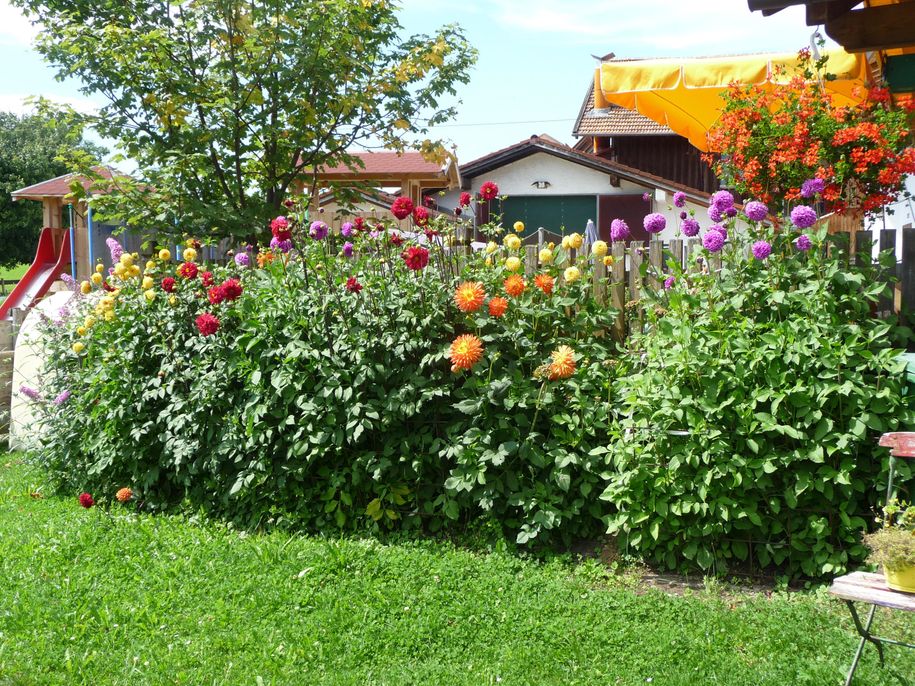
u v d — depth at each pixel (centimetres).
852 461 420
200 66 980
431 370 535
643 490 452
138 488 630
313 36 943
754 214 470
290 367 537
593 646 370
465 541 507
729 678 334
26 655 371
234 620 407
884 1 600
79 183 944
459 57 1038
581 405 490
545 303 534
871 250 494
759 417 429
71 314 748
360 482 534
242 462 573
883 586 321
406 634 386
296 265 584
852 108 559
